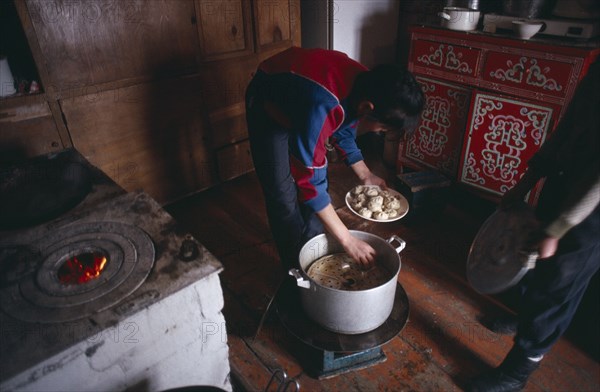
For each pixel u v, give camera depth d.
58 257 1.20
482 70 2.24
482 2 2.55
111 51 2.12
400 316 1.59
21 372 0.90
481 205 2.69
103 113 2.21
